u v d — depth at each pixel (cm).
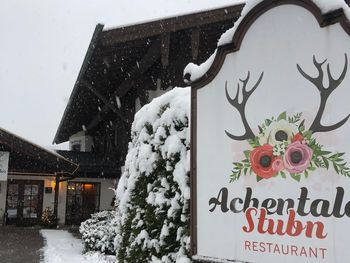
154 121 486
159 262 434
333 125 292
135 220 496
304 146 304
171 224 425
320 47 301
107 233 1065
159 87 1101
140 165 486
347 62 288
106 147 1930
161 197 445
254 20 335
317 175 297
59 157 1477
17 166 1661
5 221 1889
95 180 2033
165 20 951
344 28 290
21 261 1013
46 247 1247
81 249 1208
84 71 1092
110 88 1359
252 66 334
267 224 316
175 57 1025
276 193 315
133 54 1047
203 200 354
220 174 346
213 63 353
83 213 2005
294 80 312
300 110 308
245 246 326
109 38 915
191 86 371
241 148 336
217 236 342
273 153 319
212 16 978
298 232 301
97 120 1862
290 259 303
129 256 498
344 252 279
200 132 362
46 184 1967
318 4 301
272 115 321
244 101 337
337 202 286
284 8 321
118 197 561
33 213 1936
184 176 412
